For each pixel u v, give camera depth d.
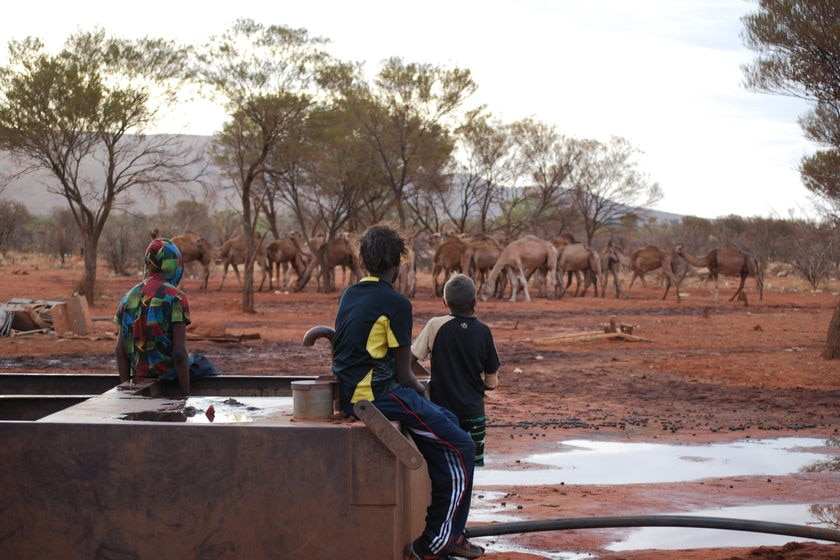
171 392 6.05
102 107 31.86
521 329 27.95
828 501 7.73
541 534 6.58
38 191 156.75
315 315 31.97
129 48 32.22
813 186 25.59
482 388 5.84
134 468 4.32
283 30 33.00
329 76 33.72
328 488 4.28
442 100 48.16
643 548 6.29
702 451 10.10
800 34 20.80
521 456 9.78
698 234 84.62
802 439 10.95
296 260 50.78
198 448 4.30
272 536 4.30
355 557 4.28
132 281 52.88
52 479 4.34
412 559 4.64
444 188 52.12
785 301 45.84
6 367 16.98
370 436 4.26
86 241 33.62
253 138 36.72
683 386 15.84
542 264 45.75
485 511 7.23
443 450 4.73
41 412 5.42
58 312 22.11
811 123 24.83
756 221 77.75
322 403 4.59
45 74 30.94
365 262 4.80
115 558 4.33
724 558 5.83
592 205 66.12
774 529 5.88
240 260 49.44
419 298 44.81
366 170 46.25
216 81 32.47
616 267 48.53
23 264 75.12
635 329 27.81
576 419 12.38
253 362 18.28
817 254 59.03
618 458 9.70
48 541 4.35
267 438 4.29
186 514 4.31
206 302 37.81
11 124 31.31
